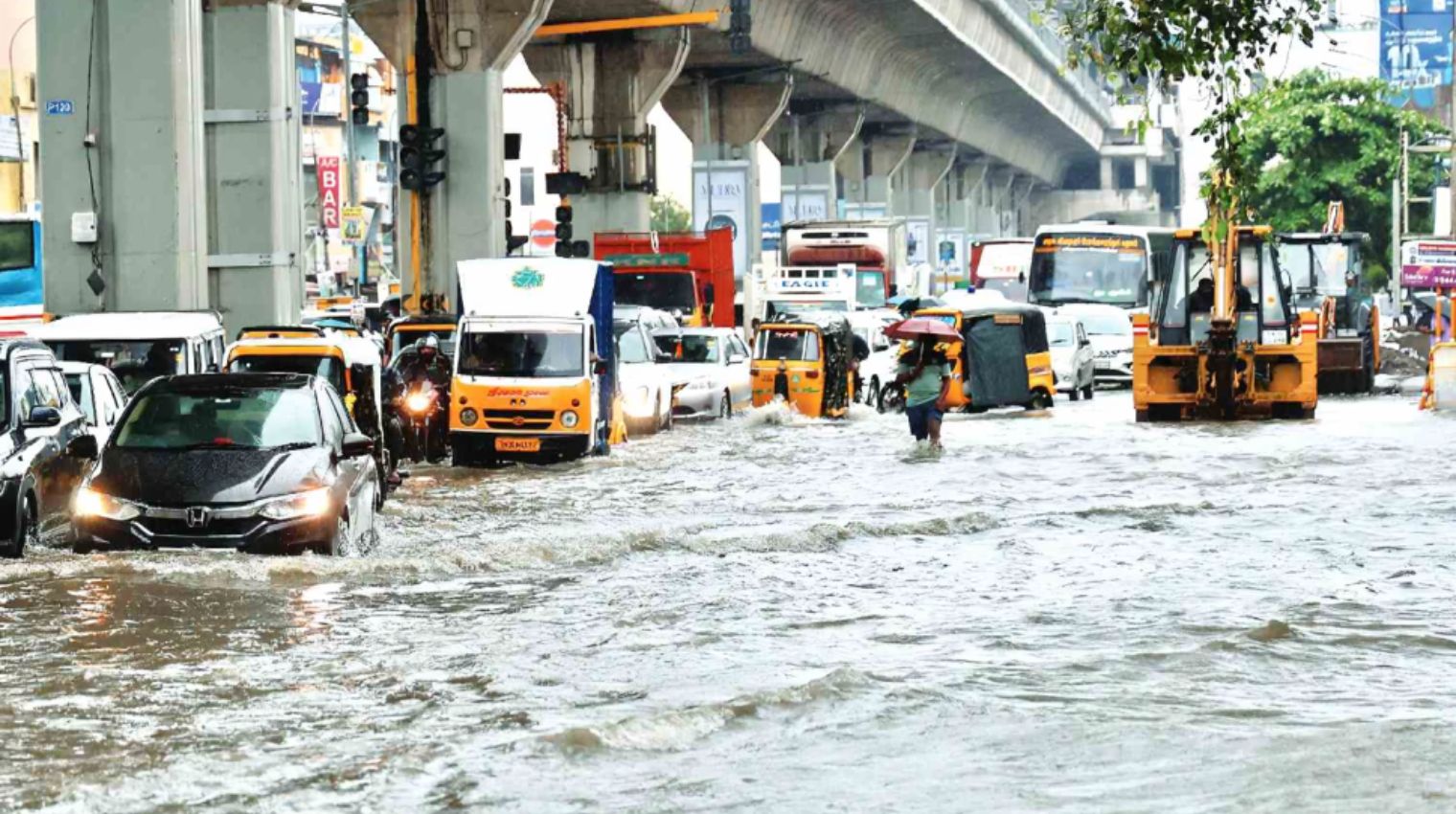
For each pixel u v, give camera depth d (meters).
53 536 20.50
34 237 46.94
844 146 116.75
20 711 11.44
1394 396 52.66
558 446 33.94
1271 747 10.26
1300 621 14.63
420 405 34.62
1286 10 19.98
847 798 9.21
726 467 32.66
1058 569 18.22
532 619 15.23
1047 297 64.44
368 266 117.62
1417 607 15.26
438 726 10.97
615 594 16.67
